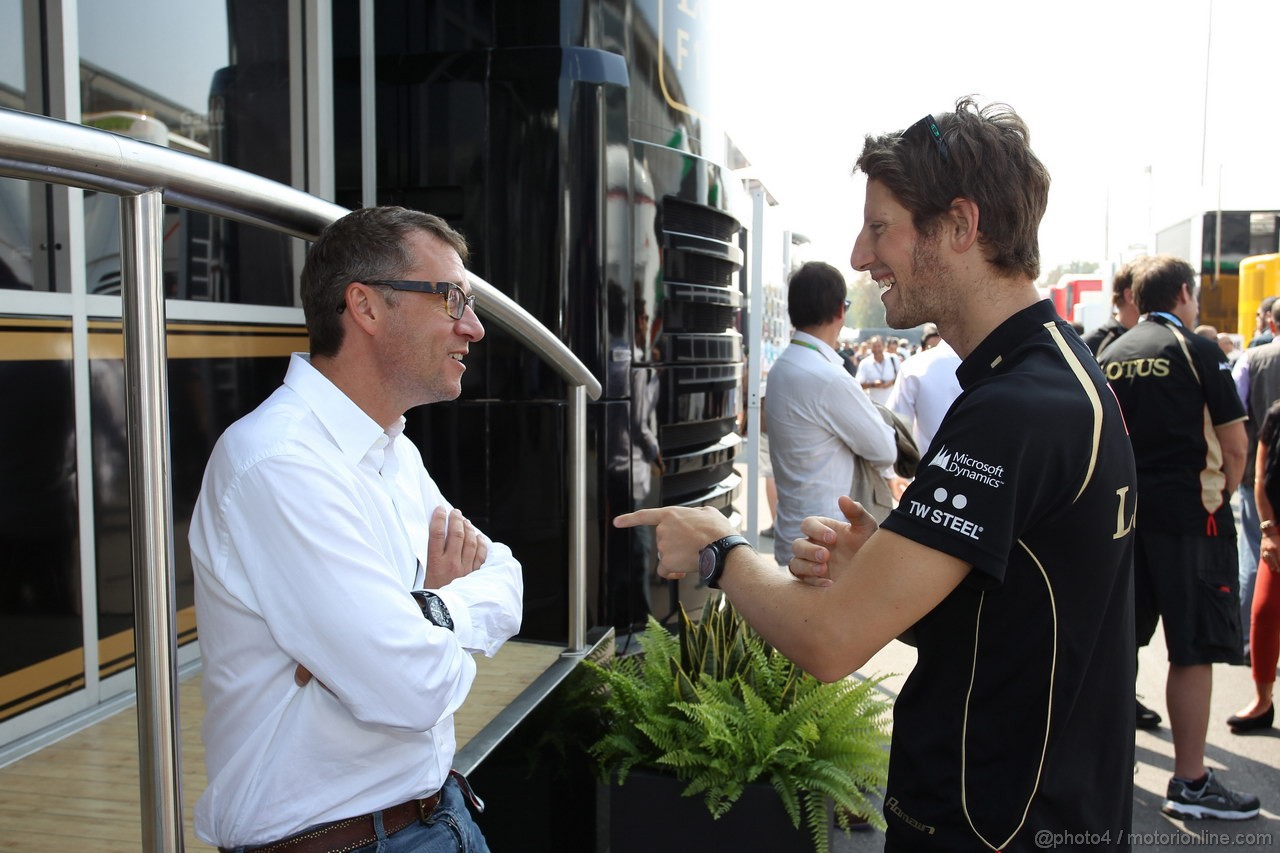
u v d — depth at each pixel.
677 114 3.73
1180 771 3.45
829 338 3.35
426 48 3.34
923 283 1.31
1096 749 1.26
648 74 3.56
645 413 3.51
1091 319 16.19
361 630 1.24
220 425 2.95
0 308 2.30
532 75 3.24
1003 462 1.15
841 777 2.43
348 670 1.24
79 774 2.20
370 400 1.43
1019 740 1.21
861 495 3.37
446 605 1.44
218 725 1.30
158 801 1.25
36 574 2.40
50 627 2.44
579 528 2.84
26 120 1.05
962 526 1.14
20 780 2.17
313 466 1.27
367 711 1.25
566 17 3.26
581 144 3.24
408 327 1.39
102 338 2.58
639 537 3.48
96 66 2.66
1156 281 3.51
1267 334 6.60
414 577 1.49
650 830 2.58
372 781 1.33
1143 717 4.22
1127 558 1.29
